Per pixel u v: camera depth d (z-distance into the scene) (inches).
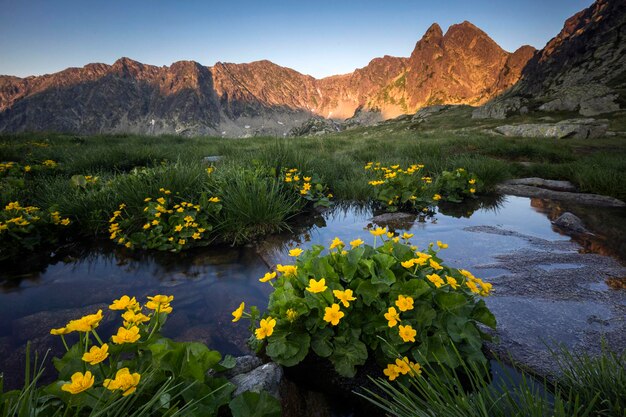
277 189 216.7
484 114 2394.2
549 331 91.7
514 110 2210.9
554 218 212.7
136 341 59.5
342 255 95.9
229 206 192.2
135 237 171.6
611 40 4008.4
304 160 291.1
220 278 137.3
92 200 197.9
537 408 46.7
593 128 836.0
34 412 46.8
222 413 63.6
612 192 265.9
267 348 78.6
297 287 90.4
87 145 506.0
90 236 188.5
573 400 60.2
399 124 3093.0
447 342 75.2
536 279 124.7
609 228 187.9
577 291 114.3
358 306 85.0
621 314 98.7
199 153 397.7
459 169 275.3
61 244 176.7
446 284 82.9
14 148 374.9
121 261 156.3
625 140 736.3
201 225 178.4
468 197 277.6
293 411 69.8
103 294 123.7
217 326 102.3
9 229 157.9
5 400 45.8
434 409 52.2
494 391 51.6
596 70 3713.1
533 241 168.4
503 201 263.0
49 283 133.0
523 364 78.4
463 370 74.4
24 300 119.2
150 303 68.0
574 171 325.7
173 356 57.7
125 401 47.2
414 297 80.7
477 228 192.4
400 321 76.0
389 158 400.2
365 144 592.4
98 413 44.3
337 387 76.6
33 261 156.1
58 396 49.4
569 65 4478.3
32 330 101.0
